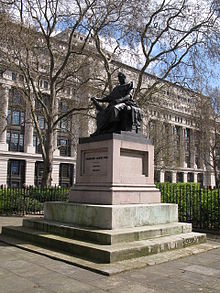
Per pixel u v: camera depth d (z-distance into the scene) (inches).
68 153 2261.3
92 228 280.7
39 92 957.8
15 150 2021.4
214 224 456.4
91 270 211.2
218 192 455.5
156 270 216.7
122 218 285.7
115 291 172.2
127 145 329.7
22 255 253.3
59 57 992.9
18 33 767.1
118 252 230.5
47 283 183.6
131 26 851.4
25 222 352.2
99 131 355.6
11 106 1123.9
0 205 637.9
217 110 1694.1
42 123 1907.0
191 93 991.0
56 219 335.6
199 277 203.0
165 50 909.8
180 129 2778.1
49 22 844.6
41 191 708.0
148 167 350.6
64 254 249.8
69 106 1137.4
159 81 946.7
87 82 1029.8
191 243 301.1
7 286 177.3
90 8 832.3
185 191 522.9
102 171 327.6
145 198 333.1
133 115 351.3
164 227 301.4
